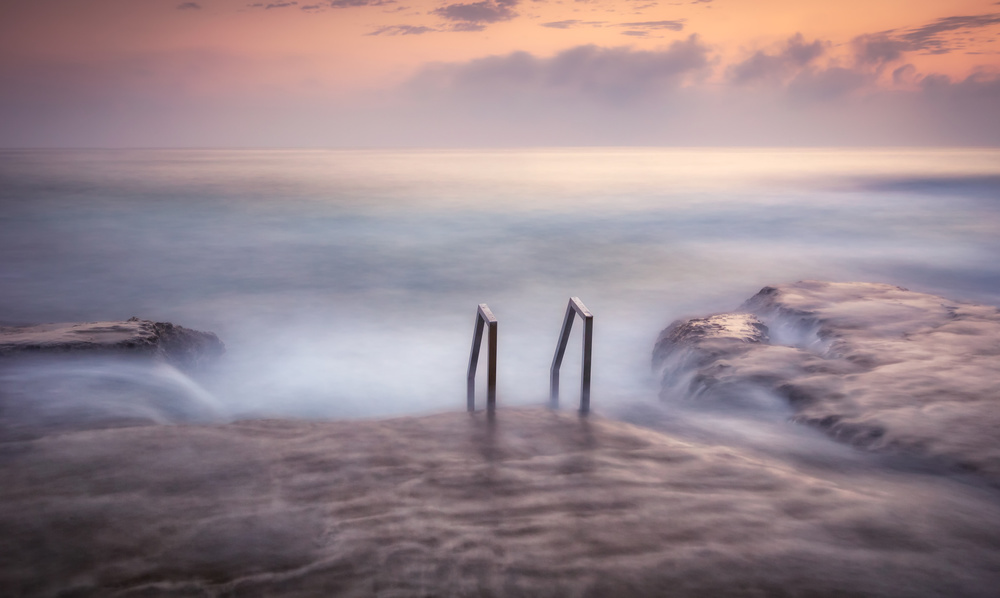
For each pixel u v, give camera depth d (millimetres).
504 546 3270
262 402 8766
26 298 16453
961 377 6227
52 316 14812
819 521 3611
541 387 9359
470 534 3393
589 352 6137
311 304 16016
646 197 45594
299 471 4223
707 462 4465
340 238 27047
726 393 6410
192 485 3975
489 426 5230
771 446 5199
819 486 4059
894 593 2951
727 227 30656
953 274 19891
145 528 3418
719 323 8602
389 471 4250
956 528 3598
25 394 5969
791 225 31328
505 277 19578
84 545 3240
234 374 9984
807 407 5797
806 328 8617
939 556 3285
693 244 25812
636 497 3881
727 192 50219
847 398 5863
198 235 27562
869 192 50750
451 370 10398
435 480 4102
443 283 18719
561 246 25266
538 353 11555
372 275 19844
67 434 4824
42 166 89000
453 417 5469
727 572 3066
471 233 28531
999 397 5723
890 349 7172
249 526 3457
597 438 4961
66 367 6730
